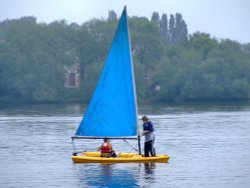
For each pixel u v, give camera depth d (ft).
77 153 394.52
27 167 376.68
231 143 508.53
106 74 379.14
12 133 627.46
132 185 313.73
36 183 323.98
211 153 440.45
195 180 328.49
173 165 375.45
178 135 586.04
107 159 374.22
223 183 321.73
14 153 449.89
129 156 378.94
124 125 376.89
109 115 378.73
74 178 333.21
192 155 428.56
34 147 488.02
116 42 380.17
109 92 378.32
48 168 369.30
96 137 378.73
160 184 317.22
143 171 350.23
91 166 367.45
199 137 563.48
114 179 328.08
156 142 519.60
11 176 345.72
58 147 486.38
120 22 382.63
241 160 401.49
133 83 376.27
